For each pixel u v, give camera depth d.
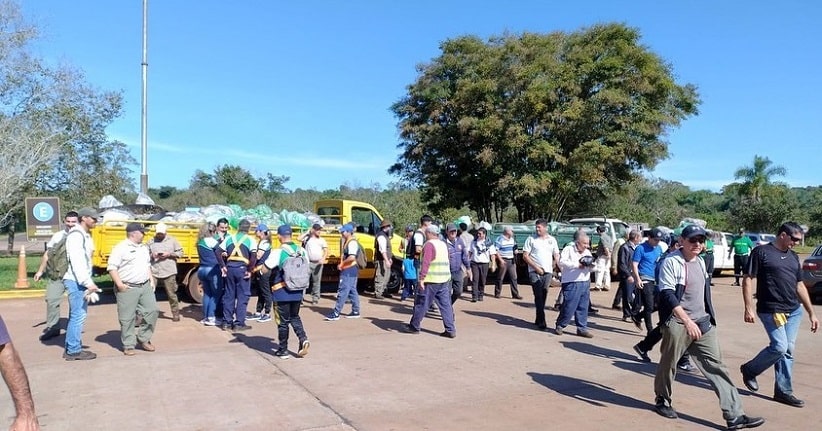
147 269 8.12
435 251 9.61
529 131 26.36
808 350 9.05
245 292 9.88
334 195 40.59
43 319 10.61
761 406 6.30
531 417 5.82
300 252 7.99
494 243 16.05
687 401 6.43
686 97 27.30
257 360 7.78
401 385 6.80
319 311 12.06
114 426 5.34
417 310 9.80
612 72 25.14
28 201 15.93
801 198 73.69
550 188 26.33
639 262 9.76
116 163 28.00
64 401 6.01
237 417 5.62
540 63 25.39
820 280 14.35
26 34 22.69
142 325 8.17
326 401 6.16
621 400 6.43
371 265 15.13
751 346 9.37
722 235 22.39
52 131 23.14
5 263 21.67
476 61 27.11
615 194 30.97
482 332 10.09
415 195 39.00
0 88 22.23
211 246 10.21
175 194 47.19
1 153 20.61
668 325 5.72
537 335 9.91
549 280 10.45
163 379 6.84
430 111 27.72
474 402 6.25
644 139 26.34
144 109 20.75
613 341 9.56
